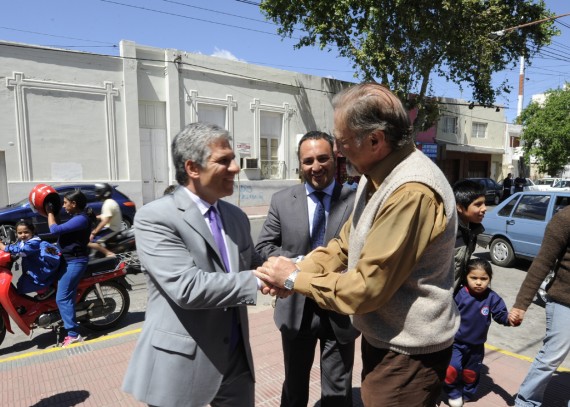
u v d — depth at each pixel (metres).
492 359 3.65
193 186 1.76
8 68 11.21
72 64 12.14
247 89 15.80
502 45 16.36
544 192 7.07
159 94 14.01
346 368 2.32
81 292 4.36
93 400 2.96
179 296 1.55
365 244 1.33
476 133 26.64
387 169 1.43
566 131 23.39
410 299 1.39
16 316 3.82
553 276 2.55
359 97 1.37
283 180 17.00
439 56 15.91
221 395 1.91
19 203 9.41
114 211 6.56
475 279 2.64
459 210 2.58
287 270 1.52
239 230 1.94
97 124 12.73
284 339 2.35
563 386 3.20
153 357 1.67
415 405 1.45
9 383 3.21
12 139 11.45
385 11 14.37
